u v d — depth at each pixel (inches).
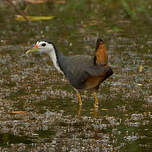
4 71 610.9
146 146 380.2
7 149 374.9
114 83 557.3
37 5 1011.3
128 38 762.2
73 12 958.4
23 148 376.8
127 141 391.9
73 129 420.5
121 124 433.4
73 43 737.0
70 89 544.7
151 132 411.8
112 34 789.9
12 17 915.4
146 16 918.4
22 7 991.0
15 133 411.2
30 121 441.1
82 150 373.4
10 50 709.9
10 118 449.1
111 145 383.2
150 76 581.3
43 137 401.7
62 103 496.4
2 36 788.6
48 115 456.4
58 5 1005.2
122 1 943.7
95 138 400.2
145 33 791.1
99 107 483.8
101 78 466.0
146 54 676.7
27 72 607.2
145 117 450.6
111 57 663.1
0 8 986.1
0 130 418.0
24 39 767.1
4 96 514.0
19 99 506.3
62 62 504.1
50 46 516.7
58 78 584.4
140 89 534.0
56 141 392.2
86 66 467.5
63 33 800.3
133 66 624.4
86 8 992.2
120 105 487.8
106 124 432.5
